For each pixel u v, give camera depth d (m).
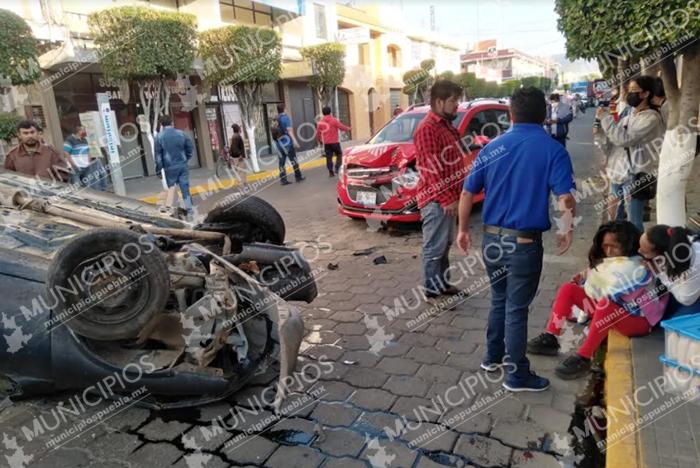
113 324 2.87
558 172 2.88
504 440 2.85
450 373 3.55
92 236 2.76
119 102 15.73
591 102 41.38
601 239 3.52
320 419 3.10
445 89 4.17
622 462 2.43
